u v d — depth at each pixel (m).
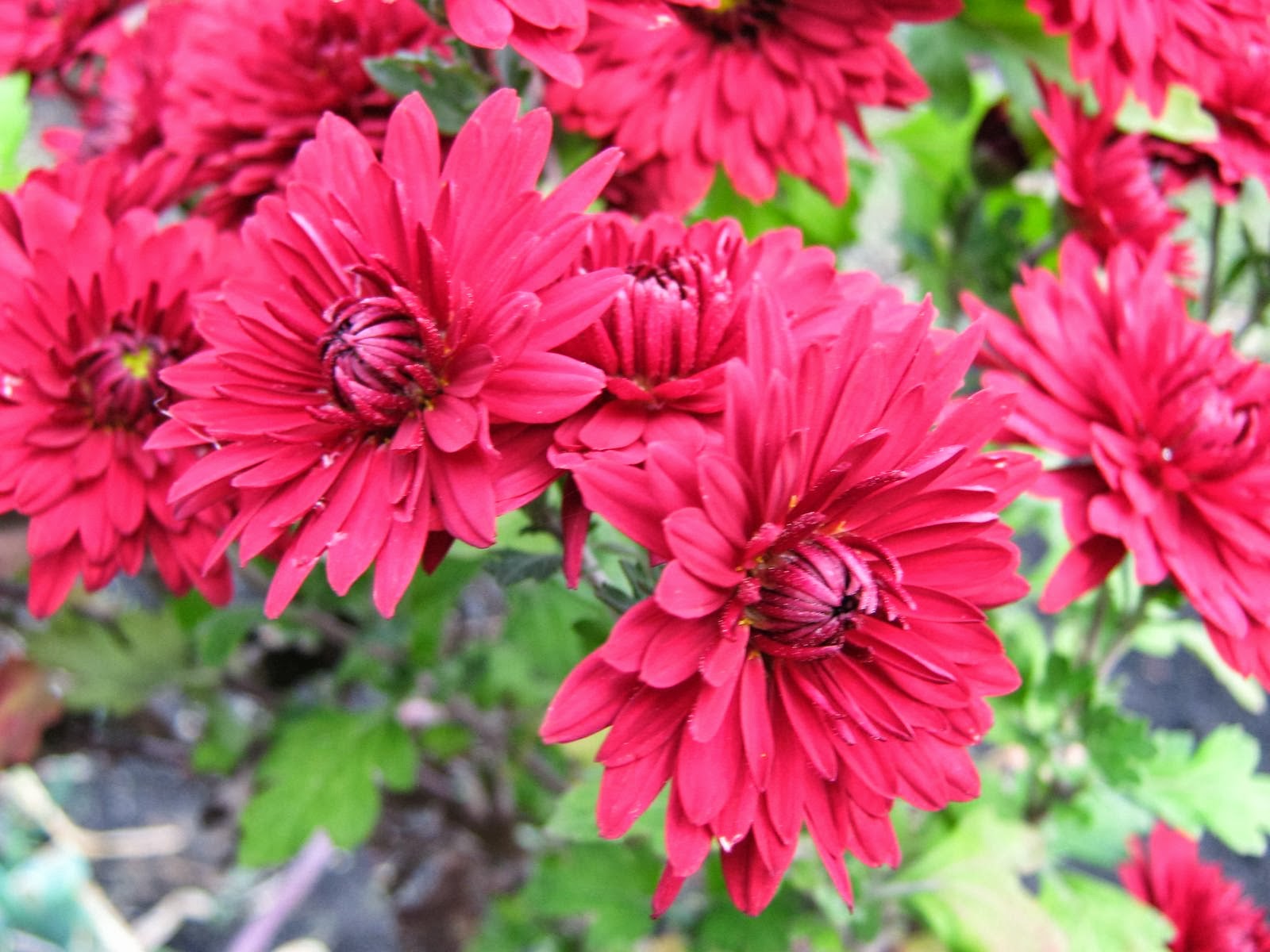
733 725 0.14
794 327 0.15
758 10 0.20
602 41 0.20
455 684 0.28
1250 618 0.18
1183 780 0.25
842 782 0.14
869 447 0.13
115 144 0.25
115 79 0.26
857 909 0.23
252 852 0.26
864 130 0.23
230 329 0.15
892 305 0.16
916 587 0.14
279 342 0.15
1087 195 0.22
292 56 0.20
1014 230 0.26
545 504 0.17
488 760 0.33
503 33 0.15
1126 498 0.18
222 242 0.18
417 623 0.26
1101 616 0.23
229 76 0.20
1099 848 0.26
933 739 0.14
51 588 0.18
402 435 0.14
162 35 0.25
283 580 0.14
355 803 0.26
